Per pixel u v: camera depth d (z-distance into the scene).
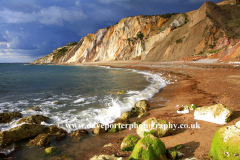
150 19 73.62
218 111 4.66
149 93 10.58
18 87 14.08
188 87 10.97
